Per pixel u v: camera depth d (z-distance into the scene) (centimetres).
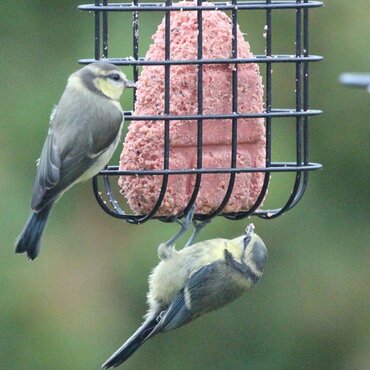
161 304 1165
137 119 1112
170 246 1162
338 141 1575
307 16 1153
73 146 1098
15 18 1612
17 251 1095
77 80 1115
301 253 1569
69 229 1562
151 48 1147
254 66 1142
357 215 1579
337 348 1578
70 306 1551
